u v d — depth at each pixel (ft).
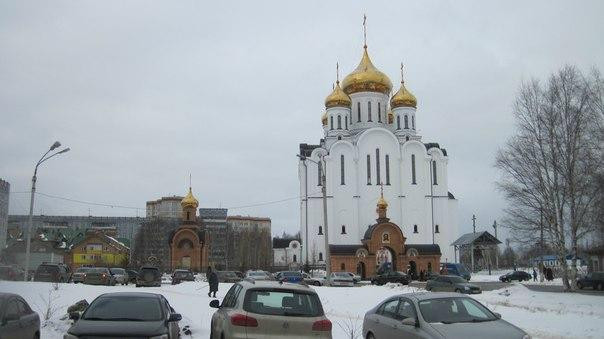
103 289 101.40
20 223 317.01
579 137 128.67
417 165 277.85
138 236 387.55
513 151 135.95
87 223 495.41
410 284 184.34
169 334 37.35
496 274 283.79
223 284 147.54
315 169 276.00
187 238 285.64
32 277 158.71
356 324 60.18
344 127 289.33
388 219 250.37
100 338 35.12
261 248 397.19
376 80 294.05
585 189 125.70
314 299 37.45
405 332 38.45
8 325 35.53
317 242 268.21
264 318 35.60
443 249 273.75
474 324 36.50
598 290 150.10
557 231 128.88
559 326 59.26
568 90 130.62
